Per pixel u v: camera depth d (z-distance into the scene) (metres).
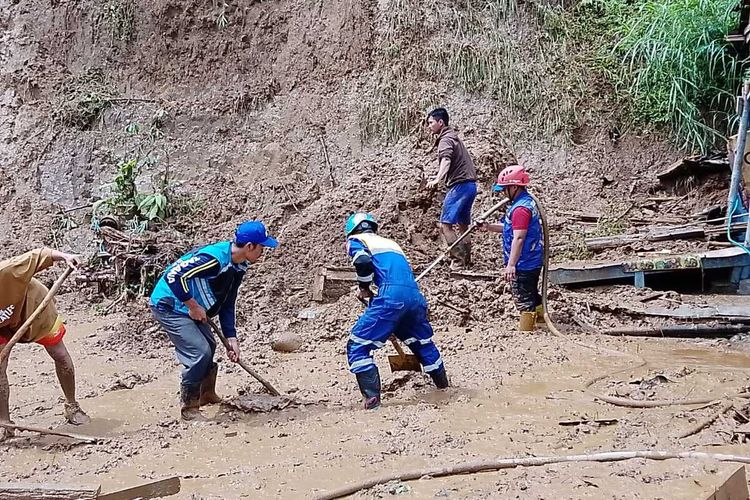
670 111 12.83
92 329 9.85
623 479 3.92
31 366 7.84
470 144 12.20
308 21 14.60
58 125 14.55
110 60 15.05
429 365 6.04
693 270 9.79
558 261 10.45
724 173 11.89
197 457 4.84
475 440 4.79
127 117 14.52
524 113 13.30
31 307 5.36
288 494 4.07
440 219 10.34
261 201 13.01
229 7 14.99
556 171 12.83
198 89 14.63
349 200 11.36
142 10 15.13
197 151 14.02
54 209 14.00
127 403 6.29
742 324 8.19
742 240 10.30
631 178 12.70
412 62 13.58
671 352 7.32
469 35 13.71
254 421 5.59
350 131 13.44
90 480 4.46
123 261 11.15
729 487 3.74
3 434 5.30
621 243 10.76
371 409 5.69
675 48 12.70
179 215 12.91
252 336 8.44
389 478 4.12
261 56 14.66
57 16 15.41
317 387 6.49
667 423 5.00
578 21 14.14
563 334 8.07
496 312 8.73
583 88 13.43
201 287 5.70
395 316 5.79
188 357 5.70
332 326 8.55
